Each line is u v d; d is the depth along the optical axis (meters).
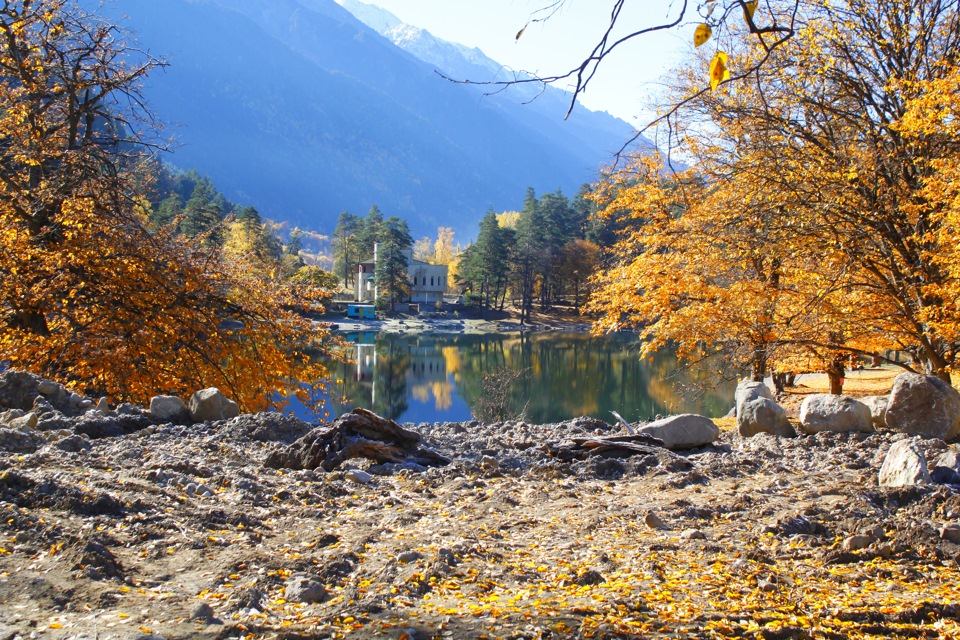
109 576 4.35
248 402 18.36
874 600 4.64
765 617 4.23
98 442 8.51
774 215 15.56
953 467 7.85
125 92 18.25
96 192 17.64
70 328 16.34
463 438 10.87
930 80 14.33
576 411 30.97
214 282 18.77
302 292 20.77
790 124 15.58
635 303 17.14
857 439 10.80
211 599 4.18
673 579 4.93
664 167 16.42
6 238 15.70
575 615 4.12
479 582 4.74
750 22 2.24
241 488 6.95
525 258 97.06
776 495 7.51
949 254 12.76
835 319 15.09
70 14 17.84
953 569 5.34
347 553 5.14
